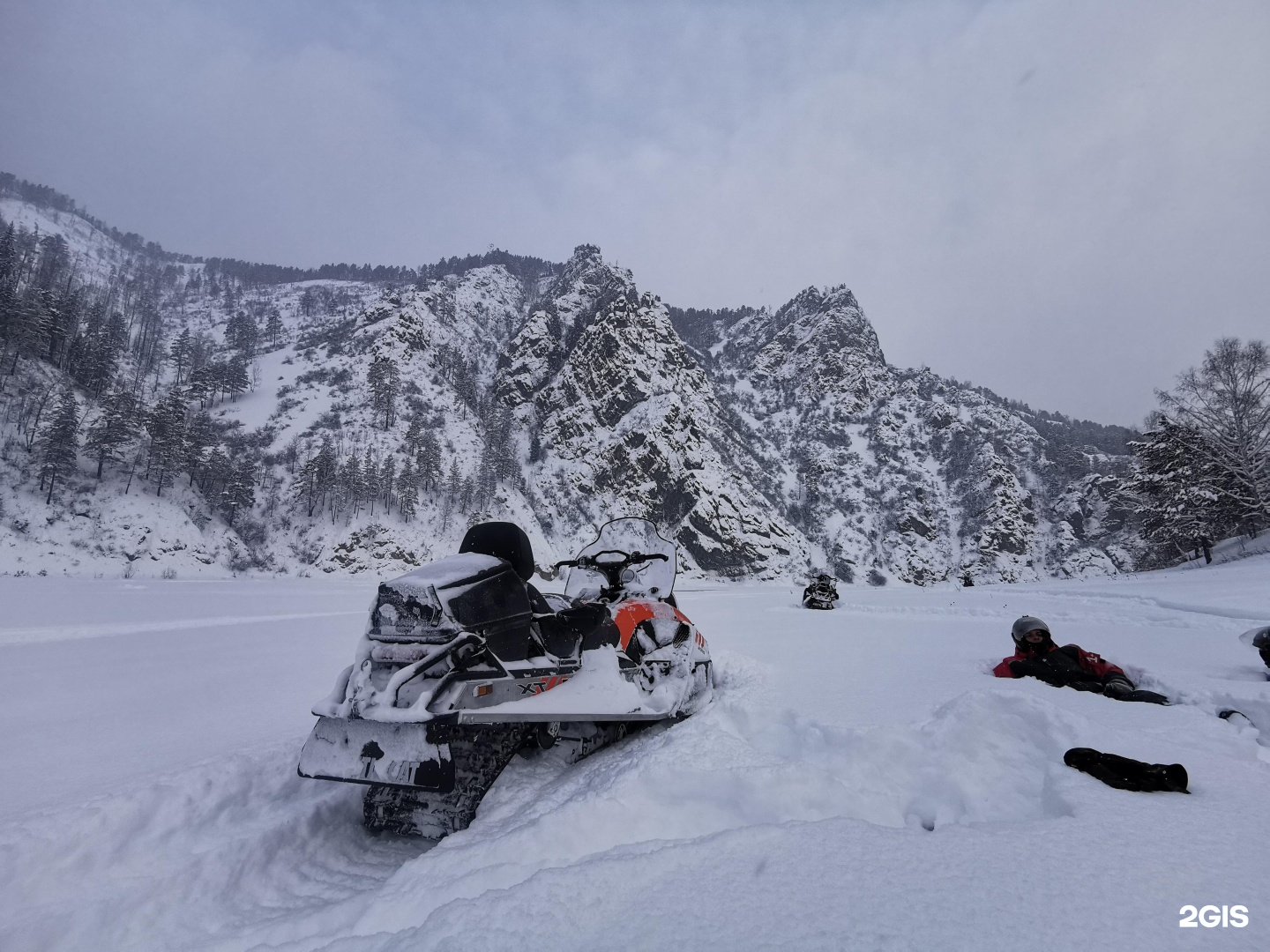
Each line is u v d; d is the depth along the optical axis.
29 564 62.34
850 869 1.67
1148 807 2.02
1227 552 37.69
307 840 2.42
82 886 2.04
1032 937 1.30
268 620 14.85
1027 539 147.62
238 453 106.62
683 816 2.21
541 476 133.50
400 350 155.12
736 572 115.75
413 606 2.45
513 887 1.68
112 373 102.31
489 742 2.55
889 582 139.38
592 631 3.52
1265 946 1.23
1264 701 3.49
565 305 191.38
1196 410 39.19
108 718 4.63
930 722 3.03
